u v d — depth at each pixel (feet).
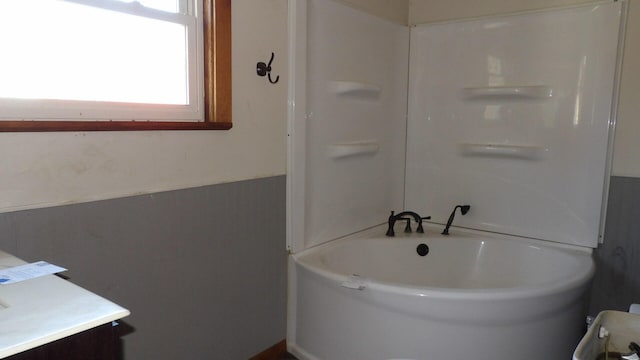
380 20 8.52
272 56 6.54
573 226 7.93
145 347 5.33
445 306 5.72
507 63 8.30
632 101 7.33
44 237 4.38
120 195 4.93
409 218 9.16
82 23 4.59
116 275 4.97
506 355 5.87
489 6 8.45
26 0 4.19
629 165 7.43
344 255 7.86
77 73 4.59
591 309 7.92
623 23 7.28
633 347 3.98
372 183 8.80
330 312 6.59
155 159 5.23
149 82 5.23
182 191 5.55
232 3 5.90
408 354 5.97
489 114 8.57
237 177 6.23
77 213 4.60
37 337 2.41
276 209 6.88
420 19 9.23
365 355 6.28
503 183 8.54
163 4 5.31
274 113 6.68
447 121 9.04
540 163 8.14
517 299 5.72
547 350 6.10
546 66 7.94
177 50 5.47
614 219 7.62
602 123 7.53
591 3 7.47
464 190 8.98
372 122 8.61
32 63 4.27
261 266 6.73
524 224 8.41
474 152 8.71
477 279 8.48
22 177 4.20
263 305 6.84
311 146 7.38
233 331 6.41
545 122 8.04
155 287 5.36
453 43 8.80
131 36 5.01
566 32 7.70
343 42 7.76
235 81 6.05
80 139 4.57
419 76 9.27
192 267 5.75
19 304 2.83
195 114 5.70
